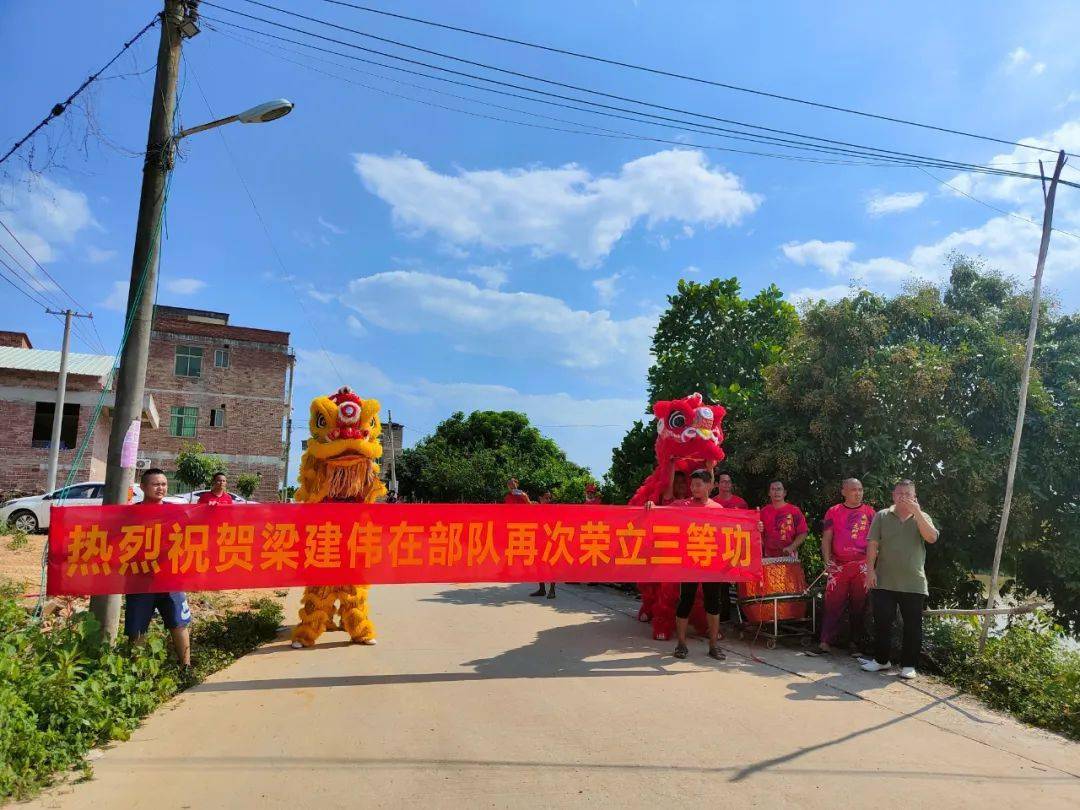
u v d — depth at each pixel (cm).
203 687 581
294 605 1024
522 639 768
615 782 394
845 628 780
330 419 746
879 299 1001
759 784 394
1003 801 378
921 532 625
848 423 920
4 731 374
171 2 662
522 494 1170
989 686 577
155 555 601
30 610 621
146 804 363
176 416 3216
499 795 377
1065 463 859
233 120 661
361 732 472
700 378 1424
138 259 647
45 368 2262
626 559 696
